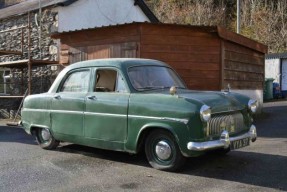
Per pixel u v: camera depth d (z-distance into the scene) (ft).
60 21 46.96
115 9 54.19
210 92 19.97
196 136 16.96
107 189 16.03
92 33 37.35
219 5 124.77
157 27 34.12
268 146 24.67
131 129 18.92
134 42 34.14
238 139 18.60
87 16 50.11
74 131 21.67
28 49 46.14
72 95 21.90
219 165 19.58
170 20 115.65
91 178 17.71
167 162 18.37
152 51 33.99
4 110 46.57
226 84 36.40
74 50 39.09
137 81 19.97
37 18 48.73
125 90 19.70
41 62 41.75
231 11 123.95
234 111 19.06
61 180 17.49
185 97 17.81
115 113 19.57
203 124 17.06
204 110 16.92
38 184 16.93
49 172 18.89
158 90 20.06
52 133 23.18
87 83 21.50
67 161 21.11
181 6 123.44
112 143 19.80
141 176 17.81
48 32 47.65
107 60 21.20
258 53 44.65
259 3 117.60
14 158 22.07
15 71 52.47
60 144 25.95
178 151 17.85
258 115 42.65
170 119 17.52
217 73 35.42
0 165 20.43
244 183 16.55
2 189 16.31
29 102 24.80
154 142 18.71
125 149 19.33
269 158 21.09
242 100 20.27
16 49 51.90
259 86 44.93
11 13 52.85
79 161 21.06
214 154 21.68
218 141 17.42
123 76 19.93
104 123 20.06
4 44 53.57
